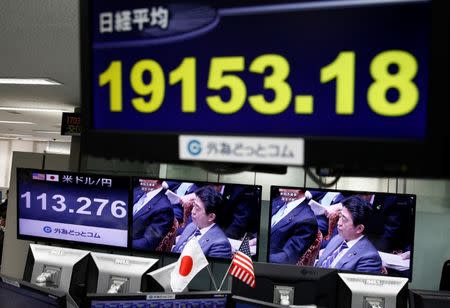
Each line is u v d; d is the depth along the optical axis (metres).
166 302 2.00
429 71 0.93
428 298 2.27
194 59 1.08
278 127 1.03
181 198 4.54
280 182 4.96
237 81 1.05
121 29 1.13
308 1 1.00
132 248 4.61
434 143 0.93
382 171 1.01
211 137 1.06
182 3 1.08
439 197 4.55
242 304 2.07
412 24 0.95
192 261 2.54
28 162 5.72
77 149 6.10
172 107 1.10
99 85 1.16
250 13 1.04
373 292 2.43
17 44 3.51
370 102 0.98
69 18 2.88
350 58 0.99
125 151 1.13
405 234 4.16
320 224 4.32
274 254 4.40
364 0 0.98
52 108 6.91
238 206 4.40
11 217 5.63
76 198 4.52
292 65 1.02
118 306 1.94
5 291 2.12
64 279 2.79
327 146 0.99
